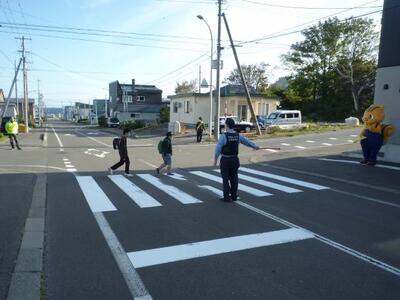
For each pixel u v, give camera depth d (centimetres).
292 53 6425
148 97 8575
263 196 989
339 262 538
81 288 448
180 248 584
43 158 1872
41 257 539
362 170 1439
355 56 5972
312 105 6269
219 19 2989
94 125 8569
